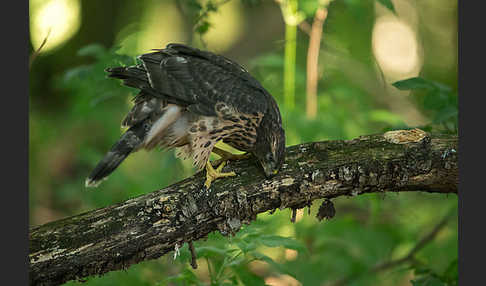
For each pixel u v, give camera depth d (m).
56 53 20.39
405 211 11.64
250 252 7.53
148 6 20.64
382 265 11.02
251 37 18.94
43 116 19.56
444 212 11.88
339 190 7.18
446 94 8.45
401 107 16.38
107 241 6.45
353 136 11.79
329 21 12.80
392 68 20.97
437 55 21.05
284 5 11.34
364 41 15.22
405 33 21.16
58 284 6.42
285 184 7.03
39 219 15.45
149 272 9.31
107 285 8.38
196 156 7.39
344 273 10.90
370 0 15.02
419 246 10.73
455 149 7.15
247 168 7.29
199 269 11.25
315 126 11.10
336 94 12.95
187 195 6.82
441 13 21.39
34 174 16.77
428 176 7.24
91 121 16.70
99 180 7.21
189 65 7.52
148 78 7.34
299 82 12.84
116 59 9.30
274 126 7.41
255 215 7.07
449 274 8.30
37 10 19.44
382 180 7.16
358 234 11.15
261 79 13.66
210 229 6.96
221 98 7.36
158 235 6.62
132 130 7.46
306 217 10.98
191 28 19.72
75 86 13.36
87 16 20.67
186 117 7.53
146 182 12.29
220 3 10.27
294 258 11.01
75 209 15.52
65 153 17.19
